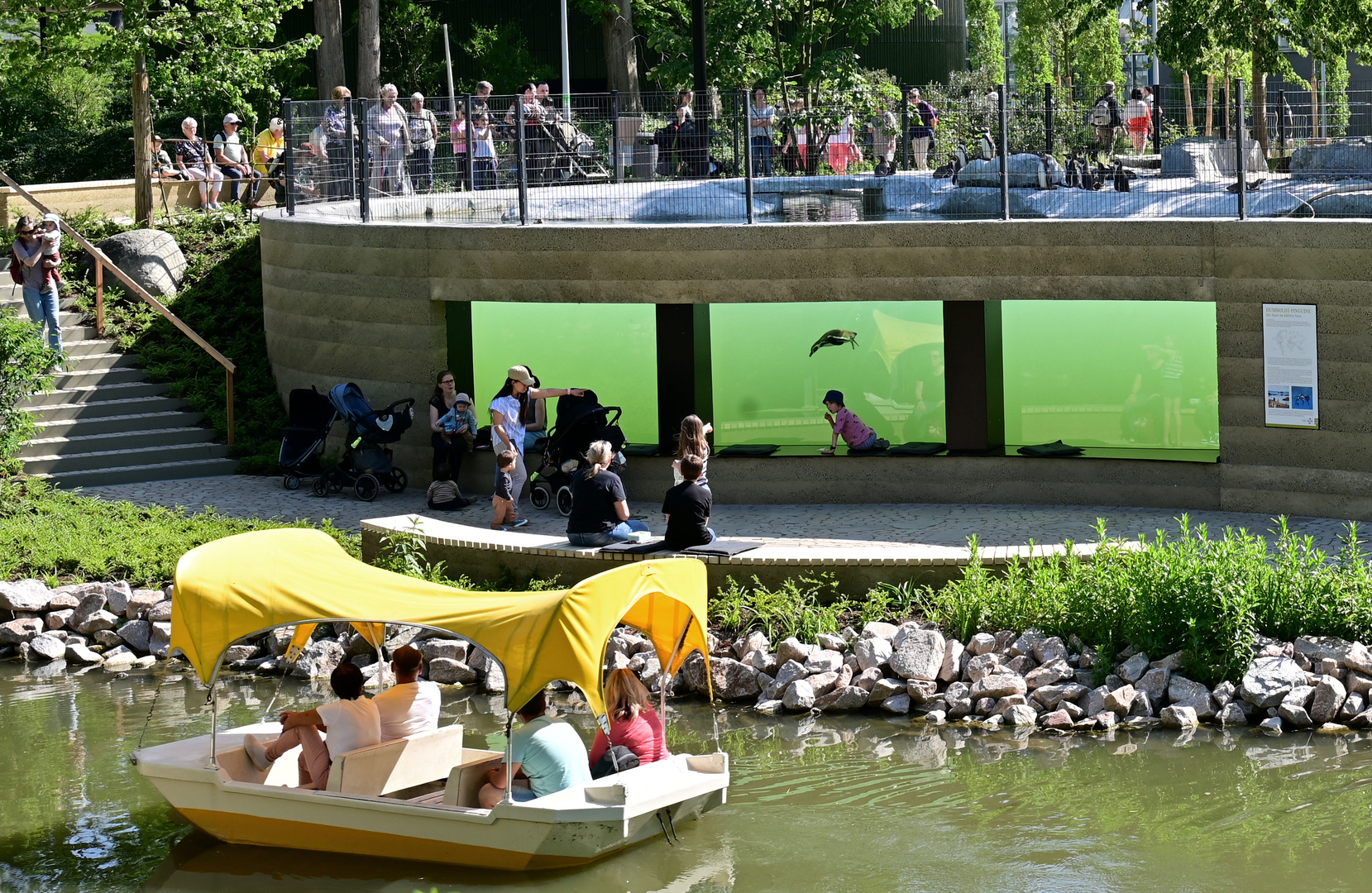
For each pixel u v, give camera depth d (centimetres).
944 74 5209
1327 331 1703
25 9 2803
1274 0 2712
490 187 2042
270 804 1062
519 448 1838
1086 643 1395
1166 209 1822
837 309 1947
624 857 1042
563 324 2012
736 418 1980
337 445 2178
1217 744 1236
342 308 2117
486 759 1108
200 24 2822
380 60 4519
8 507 1933
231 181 2922
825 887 987
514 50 4856
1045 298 1827
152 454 2181
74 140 3838
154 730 1354
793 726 1325
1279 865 997
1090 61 4588
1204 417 1866
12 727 1373
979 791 1149
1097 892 966
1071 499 1869
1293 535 1432
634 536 1580
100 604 1655
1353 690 1291
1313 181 1780
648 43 4522
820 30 4438
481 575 1619
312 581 1094
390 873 1038
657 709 1384
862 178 1952
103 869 1055
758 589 1509
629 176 2011
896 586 1500
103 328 2392
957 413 1911
